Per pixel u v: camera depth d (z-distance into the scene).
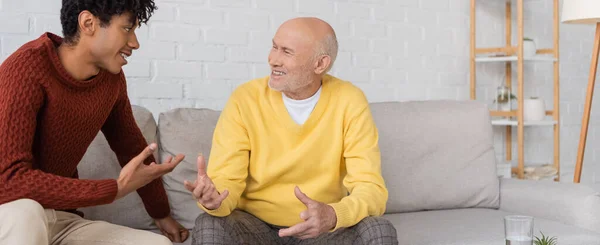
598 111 4.39
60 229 1.84
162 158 2.38
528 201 2.60
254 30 3.25
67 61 1.74
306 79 1.99
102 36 1.71
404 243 2.12
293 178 2.04
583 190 2.45
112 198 1.64
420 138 2.66
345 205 1.78
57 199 1.62
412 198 2.60
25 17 2.75
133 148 2.09
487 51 3.78
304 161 2.02
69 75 1.72
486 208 2.73
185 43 3.09
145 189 2.12
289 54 1.96
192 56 3.11
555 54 3.75
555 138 3.76
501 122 3.69
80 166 2.19
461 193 2.68
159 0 3.03
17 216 1.49
